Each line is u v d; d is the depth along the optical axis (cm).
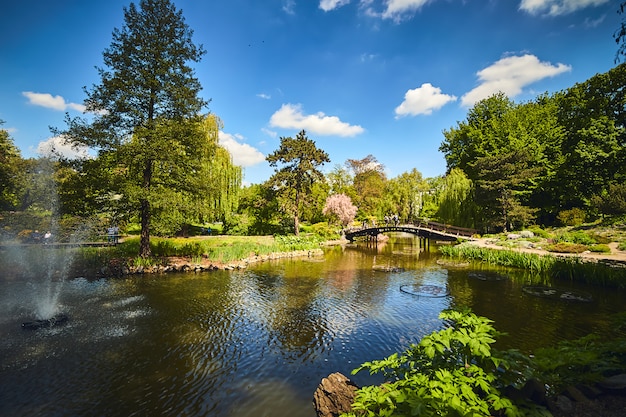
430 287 1470
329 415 495
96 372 700
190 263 1853
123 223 2447
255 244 2636
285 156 3634
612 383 376
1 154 1895
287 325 991
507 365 311
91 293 1288
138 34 1720
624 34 641
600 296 1290
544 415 307
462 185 3653
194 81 1875
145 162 1753
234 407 582
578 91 3159
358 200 5656
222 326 975
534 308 1141
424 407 252
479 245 2625
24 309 1077
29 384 648
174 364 739
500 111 4084
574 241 2280
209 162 2978
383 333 930
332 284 1538
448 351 361
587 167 2895
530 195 3375
